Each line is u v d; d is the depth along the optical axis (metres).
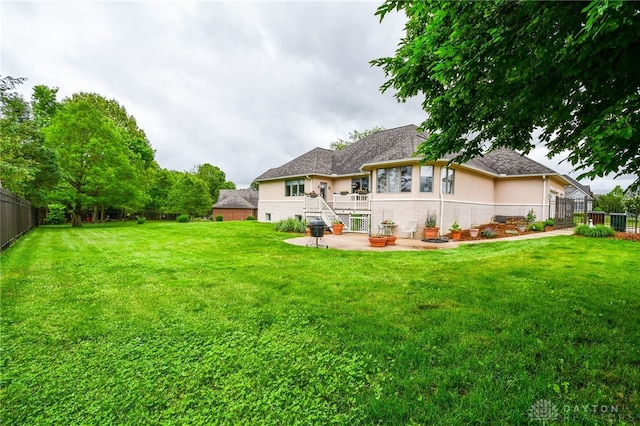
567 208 17.09
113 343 3.22
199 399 2.33
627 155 2.66
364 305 4.29
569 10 2.54
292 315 3.96
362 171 17.22
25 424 2.09
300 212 21.05
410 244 11.63
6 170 12.47
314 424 2.06
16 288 5.16
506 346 3.03
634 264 6.88
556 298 4.47
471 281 5.55
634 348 2.92
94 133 21.33
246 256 8.51
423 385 2.43
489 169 18.22
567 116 3.45
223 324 3.70
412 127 18.97
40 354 3.00
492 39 2.80
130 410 2.22
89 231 16.73
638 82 2.83
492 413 2.10
